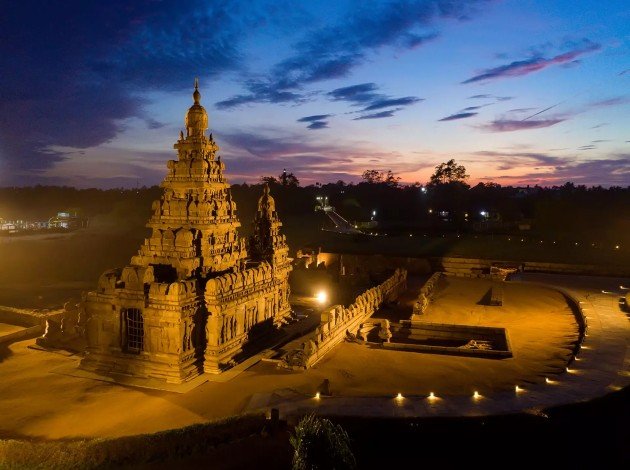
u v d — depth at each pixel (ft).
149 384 86.53
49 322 108.47
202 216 100.94
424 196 442.91
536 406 70.33
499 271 186.29
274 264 124.77
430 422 66.33
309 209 427.33
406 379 86.43
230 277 98.63
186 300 89.40
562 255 212.02
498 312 137.90
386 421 66.95
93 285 192.75
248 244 128.36
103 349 93.81
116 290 92.02
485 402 72.59
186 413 75.31
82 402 79.51
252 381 87.66
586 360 90.27
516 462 63.62
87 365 94.12
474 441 65.72
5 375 91.61
